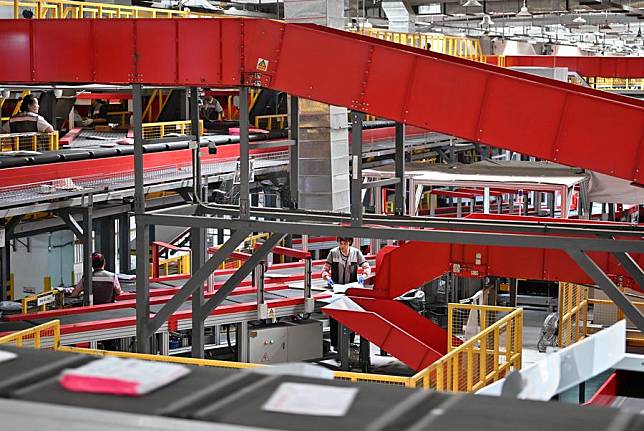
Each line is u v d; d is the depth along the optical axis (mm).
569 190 20000
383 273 15406
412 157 28312
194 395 1752
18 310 17078
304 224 11773
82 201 16016
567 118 10664
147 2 27641
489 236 10859
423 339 14977
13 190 16031
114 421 1646
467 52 35188
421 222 12883
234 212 13742
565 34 45625
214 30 11828
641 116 10406
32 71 12367
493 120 10930
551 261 14219
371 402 1736
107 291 15531
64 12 19250
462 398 1756
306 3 18797
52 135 18469
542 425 1631
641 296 16328
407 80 11227
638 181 10484
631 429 1611
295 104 14320
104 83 12289
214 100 25656
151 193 20297
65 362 1907
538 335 18188
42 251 21531
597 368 2492
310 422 1648
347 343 14898
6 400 1710
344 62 11445
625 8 33500
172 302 12453
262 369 1899
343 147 19469
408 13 34156
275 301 14938
